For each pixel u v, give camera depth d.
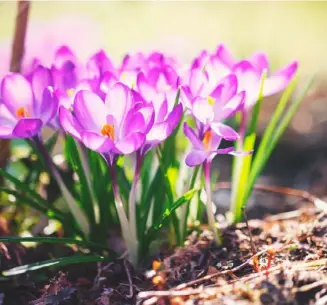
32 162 0.52
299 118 0.86
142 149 0.43
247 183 0.50
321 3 1.63
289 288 0.39
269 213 0.63
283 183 0.70
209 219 0.46
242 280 0.41
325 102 0.91
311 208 0.54
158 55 0.47
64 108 0.40
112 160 0.43
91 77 0.47
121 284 0.45
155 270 0.45
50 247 0.50
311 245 0.45
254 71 0.45
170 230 0.48
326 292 0.39
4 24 1.21
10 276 0.46
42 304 0.43
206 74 0.44
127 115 0.40
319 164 0.74
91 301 0.44
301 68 1.13
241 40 1.26
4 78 0.44
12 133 0.42
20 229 0.53
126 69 0.48
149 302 0.40
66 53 0.48
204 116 0.42
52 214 0.48
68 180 0.51
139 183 0.51
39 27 0.74
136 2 1.39
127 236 0.45
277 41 1.31
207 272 0.44
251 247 0.45
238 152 0.42
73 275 0.47
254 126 0.47
